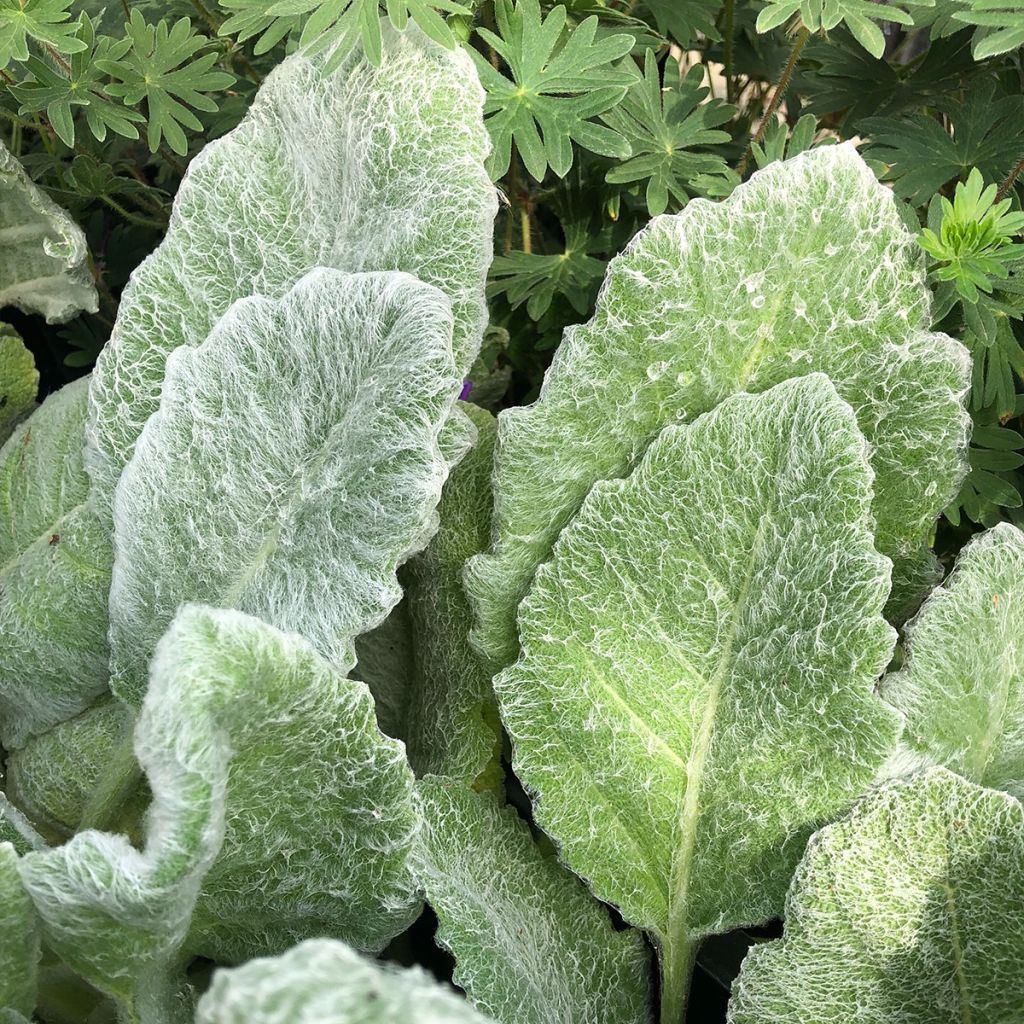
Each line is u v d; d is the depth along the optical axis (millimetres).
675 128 417
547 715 332
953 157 403
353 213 339
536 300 445
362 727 281
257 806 285
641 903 333
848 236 318
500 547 334
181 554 332
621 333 322
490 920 309
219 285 355
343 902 306
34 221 403
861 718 300
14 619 364
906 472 337
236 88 480
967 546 322
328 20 322
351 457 303
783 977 302
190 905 268
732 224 316
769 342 329
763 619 316
